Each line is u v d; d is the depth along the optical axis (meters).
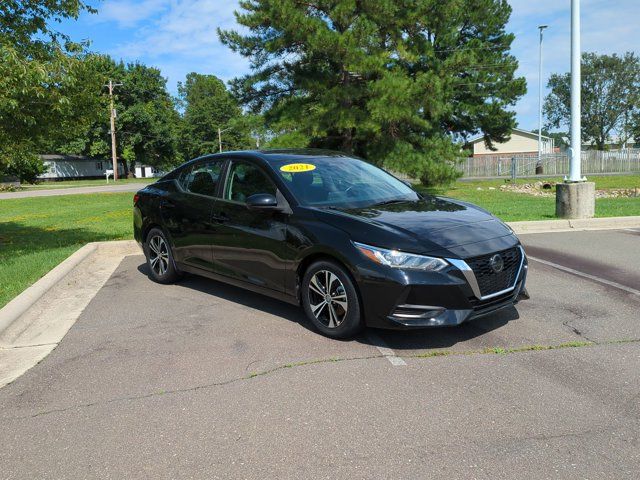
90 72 8.97
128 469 2.73
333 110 18.86
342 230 4.32
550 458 2.71
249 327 4.82
